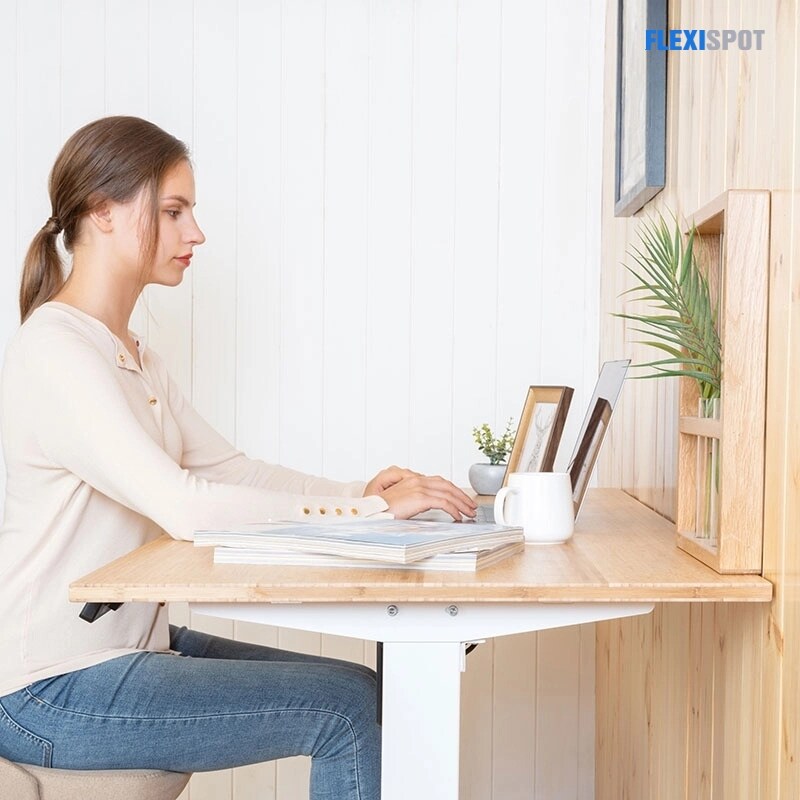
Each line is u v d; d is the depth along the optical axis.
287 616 1.10
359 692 1.33
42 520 1.37
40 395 1.34
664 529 1.48
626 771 2.07
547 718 2.51
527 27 2.48
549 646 2.52
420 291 2.49
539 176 2.49
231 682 1.31
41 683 1.32
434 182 2.49
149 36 2.48
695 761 1.48
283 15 2.48
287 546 1.12
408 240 2.49
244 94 2.48
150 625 1.45
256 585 1.01
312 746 1.30
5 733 1.31
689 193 1.60
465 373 2.50
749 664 1.18
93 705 1.30
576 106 2.48
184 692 1.29
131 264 1.51
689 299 1.24
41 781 1.27
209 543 1.15
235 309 2.49
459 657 1.11
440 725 1.11
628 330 2.11
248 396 2.50
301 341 2.50
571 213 2.49
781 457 1.05
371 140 2.49
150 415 1.50
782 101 1.07
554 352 2.50
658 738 1.75
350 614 1.10
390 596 1.02
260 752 1.32
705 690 1.42
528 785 2.52
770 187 1.11
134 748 1.29
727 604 1.30
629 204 1.97
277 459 2.50
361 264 2.49
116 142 1.48
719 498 1.14
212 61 2.48
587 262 2.49
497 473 2.01
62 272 1.62
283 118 2.48
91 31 2.47
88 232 1.50
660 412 1.75
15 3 2.46
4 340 2.48
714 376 1.22
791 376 1.02
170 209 1.54
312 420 2.50
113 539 1.42
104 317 1.51
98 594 1.01
